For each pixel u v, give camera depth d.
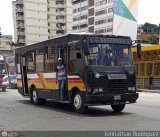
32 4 122.88
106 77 13.09
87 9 113.06
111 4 101.62
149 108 15.62
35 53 18.05
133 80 13.64
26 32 122.19
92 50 13.19
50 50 16.14
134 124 10.76
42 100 18.22
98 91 12.95
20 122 11.95
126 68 13.55
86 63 13.06
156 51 32.12
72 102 14.27
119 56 13.60
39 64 17.53
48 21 130.25
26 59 19.34
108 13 103.00
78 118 12.52
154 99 21.52
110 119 12.07
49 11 130.50
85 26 114.38
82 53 13.23
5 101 20.72
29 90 19.14
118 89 13.27
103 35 13.48
